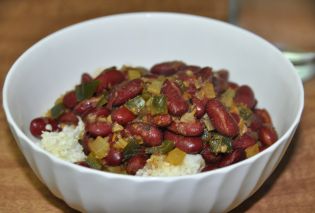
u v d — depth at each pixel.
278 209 0.27
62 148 0.27
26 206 0.27
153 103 0.26
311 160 0.30
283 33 0.41
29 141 0.23
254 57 0.31
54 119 0.29
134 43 0.33
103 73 0.29
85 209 0.24
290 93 0.28
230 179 0.22
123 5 0.43
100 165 0.26
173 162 0.25
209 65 0.33
